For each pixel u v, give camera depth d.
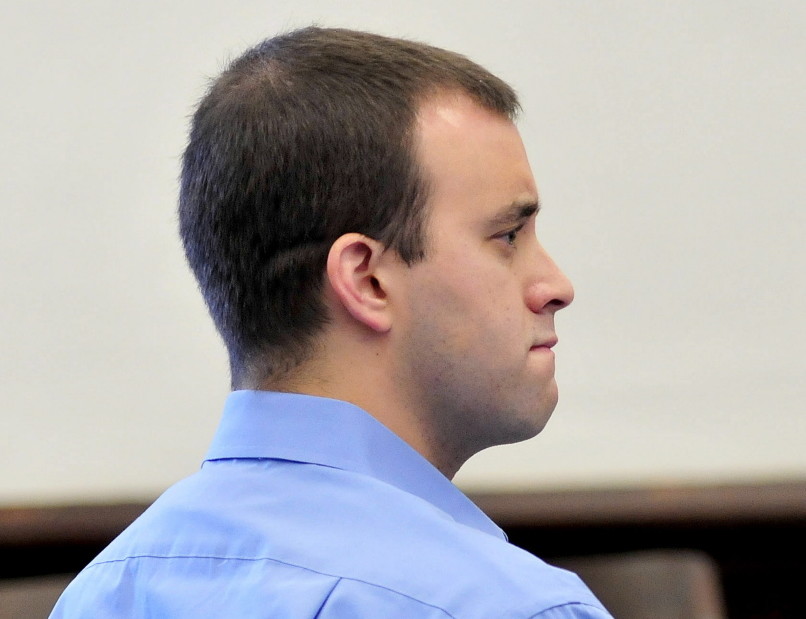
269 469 2.50
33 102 6.18
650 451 6.46
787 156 6.58
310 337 2.57
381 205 2.55
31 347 6.09
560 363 6.49
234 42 6.23
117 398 6.13
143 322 6.18
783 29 6.61
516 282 2.64
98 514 6.03
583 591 2.20
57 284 6.14
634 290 6.52
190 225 2.83
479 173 2.61
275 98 2.68
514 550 2.24
